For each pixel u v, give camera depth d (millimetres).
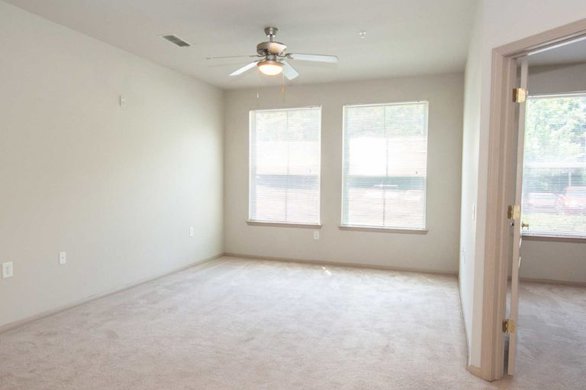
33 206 3305
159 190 4754
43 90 3355
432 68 4758
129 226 4324
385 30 3564
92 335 3061
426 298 4062
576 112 4484
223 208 6098
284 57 3471
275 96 5742
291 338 3047
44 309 3428
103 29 3586
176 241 5082
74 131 3652
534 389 2344
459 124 4941
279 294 4164
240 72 3730
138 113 4398
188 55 4348
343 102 5406
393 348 2883
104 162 3984
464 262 3629
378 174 5336
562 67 4461
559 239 4594
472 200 2861
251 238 5973
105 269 4039
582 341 3055
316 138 5594
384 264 5316
